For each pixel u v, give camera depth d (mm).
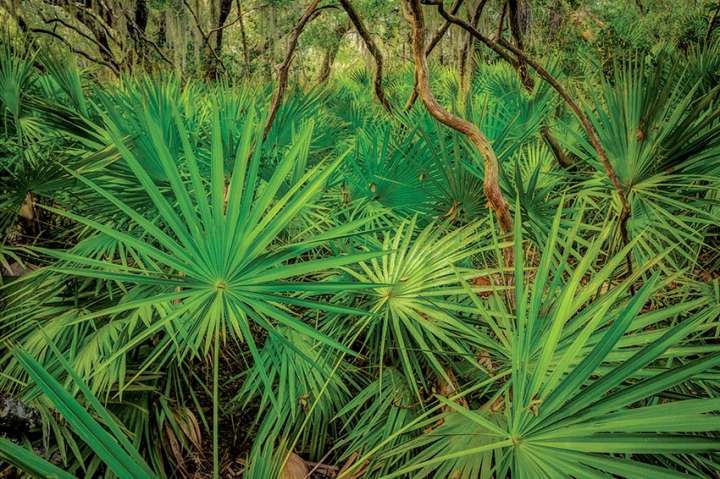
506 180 2057
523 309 1104
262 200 1258
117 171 2113
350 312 1324
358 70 7727
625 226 1924
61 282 2088
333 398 1919
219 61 9328
